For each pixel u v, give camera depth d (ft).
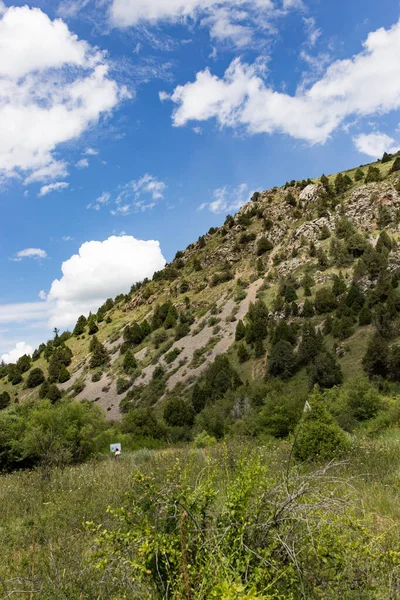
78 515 20.10
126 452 64.13
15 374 303.89
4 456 49.88
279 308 207.10
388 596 8.05
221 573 7.41
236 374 165.07
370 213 252.21
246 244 324.39
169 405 147.43
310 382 127.85
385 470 24.62
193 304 280.92
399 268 177.58
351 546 8.60
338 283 193.67
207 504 9.56
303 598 7.67
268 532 8.59
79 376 260.01
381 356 118.62
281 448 35.45
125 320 324.80
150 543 8.48
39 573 12.46
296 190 361.51
